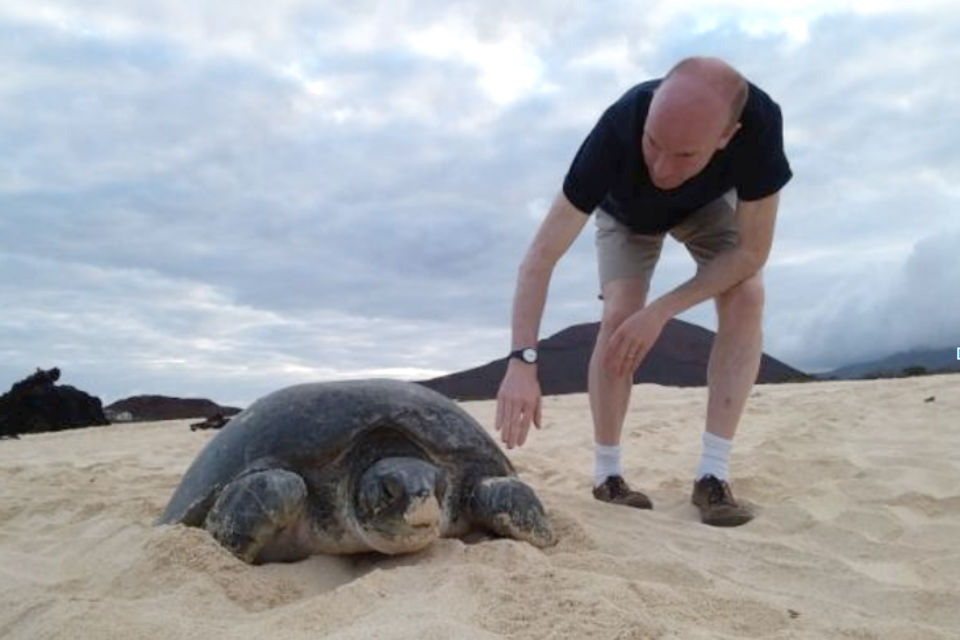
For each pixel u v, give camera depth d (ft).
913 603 4.26
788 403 12.92
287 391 5.40
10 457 12.78
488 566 4.20
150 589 4.11
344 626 3.42
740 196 5.49
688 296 5.57
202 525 5.00
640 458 8.93
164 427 16.84
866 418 10.79
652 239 6.32
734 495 6.80
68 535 5.73
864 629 3.73
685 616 3.69
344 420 4.92
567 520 5.29
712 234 6.09
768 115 5.20
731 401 6.16
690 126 4.59
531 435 11.76
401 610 3.49
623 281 6.31
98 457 11.94
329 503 4.74
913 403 11.69
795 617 3.89
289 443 4.89
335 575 4.50
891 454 8.17
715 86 4.63
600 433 6.47
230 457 5.06
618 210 5.96
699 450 9.35
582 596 3.60
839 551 5.31
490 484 4.99
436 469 4.68
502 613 3.45
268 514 4.53
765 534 5.71
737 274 5.70
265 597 4.09
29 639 3.42
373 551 4.75
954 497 6.41
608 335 6.29
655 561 4.58
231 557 4.38
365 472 4.73
